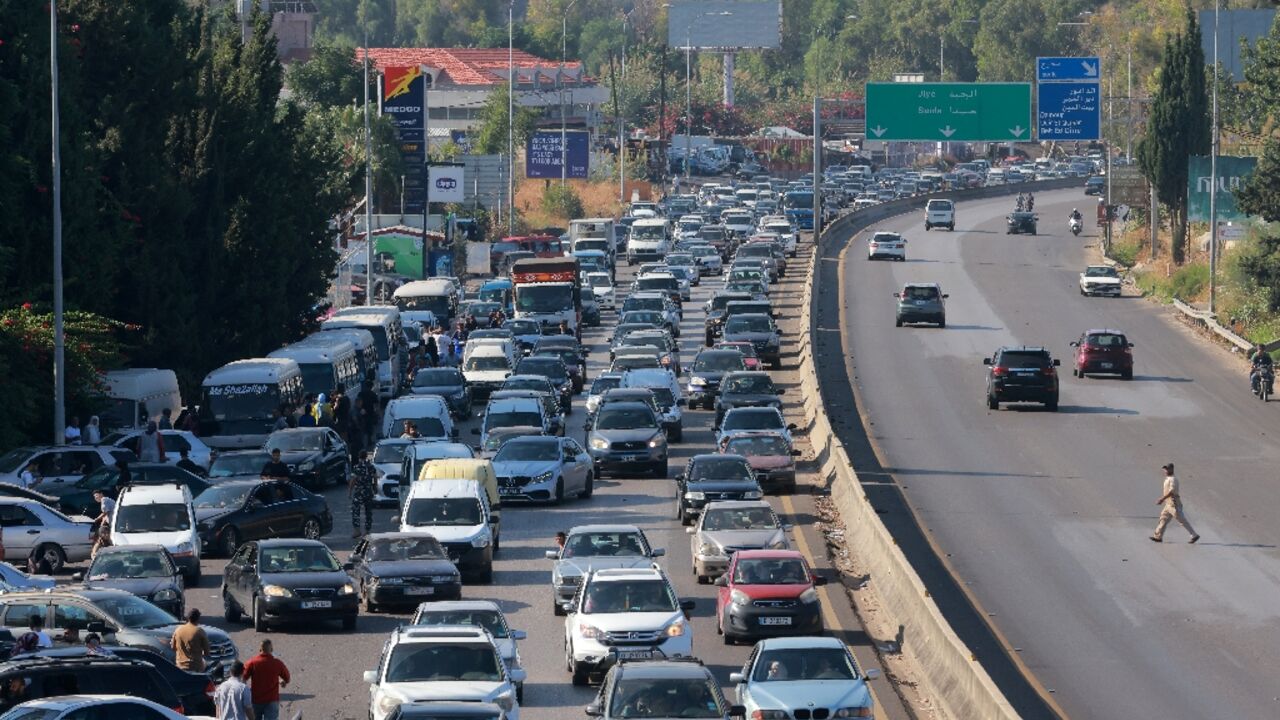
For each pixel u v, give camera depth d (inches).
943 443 7514.8
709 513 5147.6
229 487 5748.0
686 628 3966.5
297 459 6658.5
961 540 5625.0
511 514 6245.1
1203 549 5497.1
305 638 4473.4
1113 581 5054.1
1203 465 6998.0
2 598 3969.0
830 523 5885.8
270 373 7357.3
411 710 2989.7
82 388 6845.5
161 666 3467.0
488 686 3336.6
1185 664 4141.2
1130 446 7436.0
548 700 3828.7
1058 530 5787.4
